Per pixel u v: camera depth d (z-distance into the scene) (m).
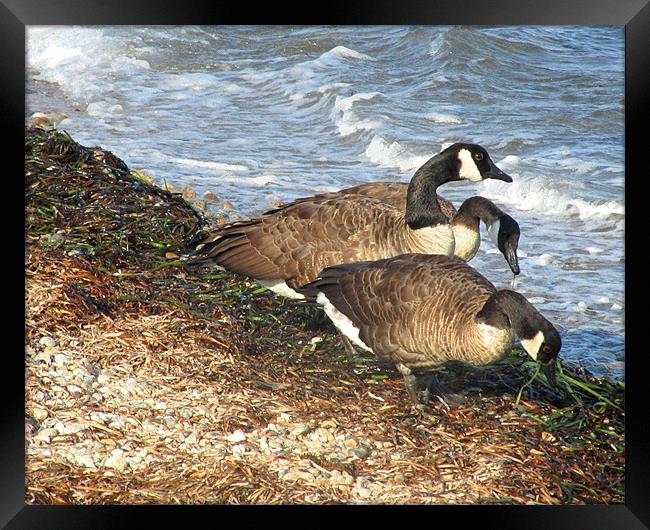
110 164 16.27
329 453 9.73
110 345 11.05
